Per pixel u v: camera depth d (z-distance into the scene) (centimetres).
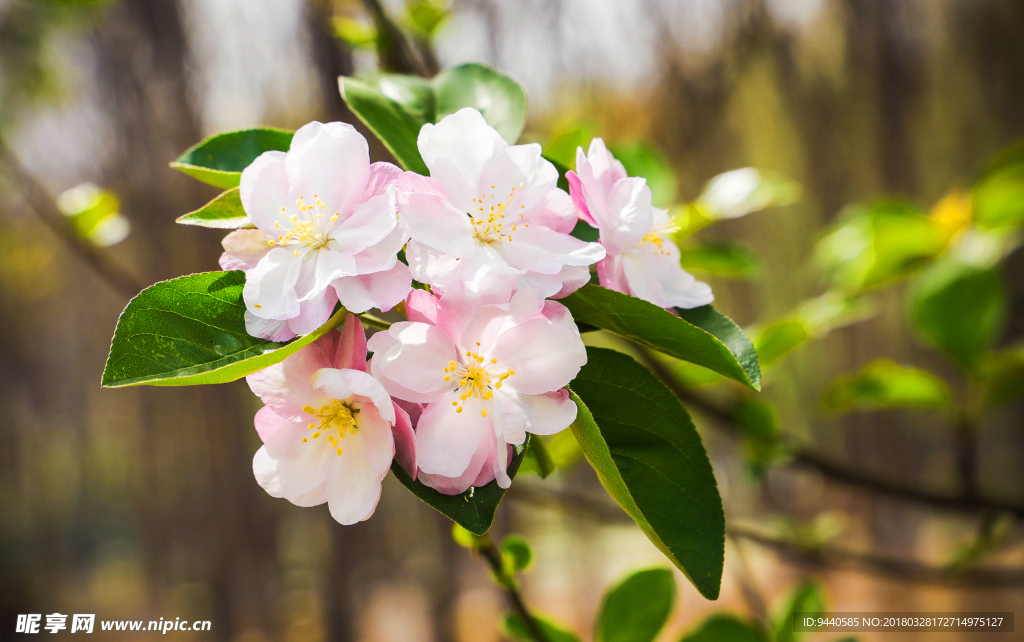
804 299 147
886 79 116
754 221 153
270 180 35
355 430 35
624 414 36
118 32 113
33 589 248
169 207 128
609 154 37
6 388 241
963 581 63
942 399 59
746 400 57
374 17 48
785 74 110
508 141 40
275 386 35
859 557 65
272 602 177
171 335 33
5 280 228
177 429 179
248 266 35
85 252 67
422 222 34
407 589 176
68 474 264
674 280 38
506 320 34
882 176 120
